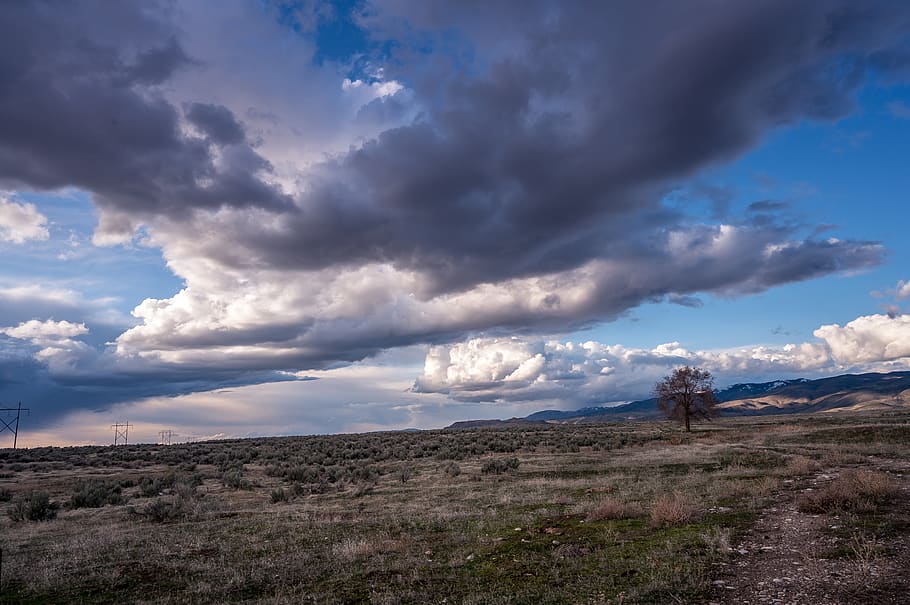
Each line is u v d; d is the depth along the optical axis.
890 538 10.45
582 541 12.68
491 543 13.35
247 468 47.22
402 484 30.89
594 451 48.75
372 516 19.34
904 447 30.98
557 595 8.94
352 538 15.13
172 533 17.78
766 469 25.17
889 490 14.75
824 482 18.61
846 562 9.29
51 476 44.66
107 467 52.03
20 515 23.78
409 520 17.66
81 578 12.27
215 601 10.17
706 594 8.38
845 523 12.00
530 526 15.09
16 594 11.38
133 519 22.36
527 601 8.83
